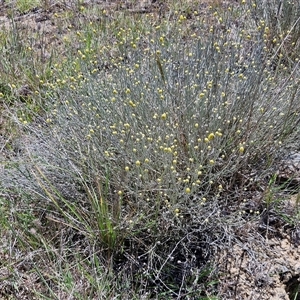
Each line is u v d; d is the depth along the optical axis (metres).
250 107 2.49
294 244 2.27
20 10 4.55
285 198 2.42
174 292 2.01
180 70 2.77
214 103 2.47
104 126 2.43
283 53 3.23
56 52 3.72
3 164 2.53
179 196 2.15
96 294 2.01
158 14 4.26
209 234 2.24
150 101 2.53
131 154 2.22
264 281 2.11
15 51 3.63
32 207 2.37
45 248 2.17
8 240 2.22
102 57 3.26
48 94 2.96
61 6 4.54
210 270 2.10
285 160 2.56
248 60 2.94
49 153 2.46
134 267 2.13
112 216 2.12
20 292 2.04
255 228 2.32
